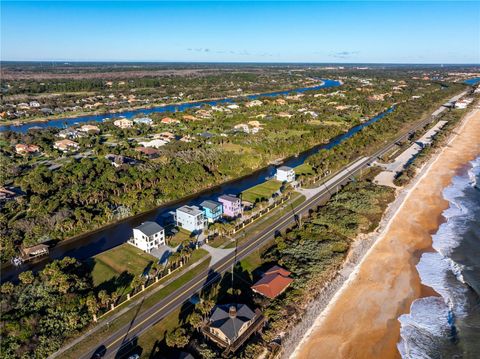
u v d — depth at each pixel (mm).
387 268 79625
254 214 102625
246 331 58594
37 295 67000
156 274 75000
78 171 124625
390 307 68188
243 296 69125
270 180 130125
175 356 55281
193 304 67000
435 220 101250
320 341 60062
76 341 58031
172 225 97062
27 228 90312
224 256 82375
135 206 105750
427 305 68750
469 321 64688
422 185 126250
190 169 128875
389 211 105250
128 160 147625
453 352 58406
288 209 106188
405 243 89438
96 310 62312
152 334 59875
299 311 65500
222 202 102000
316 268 75312
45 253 85812
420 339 60969
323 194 117438
